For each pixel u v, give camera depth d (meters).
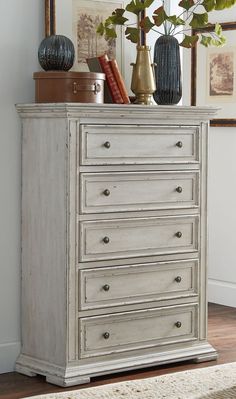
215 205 6.68
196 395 4.23
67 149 4.32
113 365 4.55
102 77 4.59
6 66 4.62
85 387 4.38
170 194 4.73
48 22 4.71
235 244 6.53
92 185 4.43
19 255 4.71
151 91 4.83
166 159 4.71
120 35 5.07
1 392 4.30
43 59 4.58
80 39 4.88
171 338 4.80
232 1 4.98
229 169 6.55
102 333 4.52
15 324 4.72
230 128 6.51
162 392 4.27
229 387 4.38
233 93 6.44
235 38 6.39
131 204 4.58
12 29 4.63
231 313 6.31
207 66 6.63
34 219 4.59
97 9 4.94
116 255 4.54
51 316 4.50
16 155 4.67
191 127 4.80
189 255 4.84
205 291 4.93
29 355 4.67
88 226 4.43
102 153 4.45
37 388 4.38
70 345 4.41
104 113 4.42
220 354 5.10
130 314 4.61
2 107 4.61
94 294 4.48
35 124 4.54
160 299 4.73
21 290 4.71
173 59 4.96
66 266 4.38
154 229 4.68
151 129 4.63
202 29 6.59
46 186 4.49
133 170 4.58
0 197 4.62
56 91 4.48
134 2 4.92
